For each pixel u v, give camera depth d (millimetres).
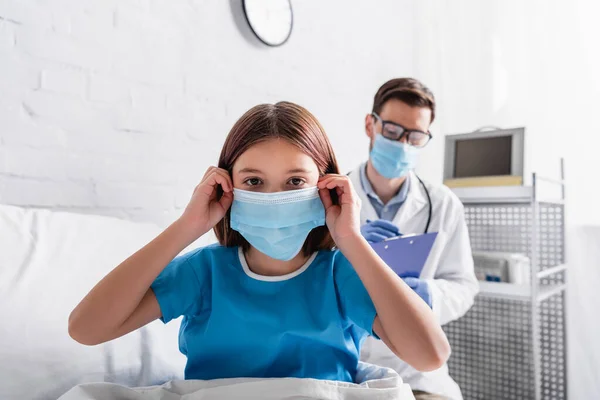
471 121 2281
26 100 1167
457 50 2332
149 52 1430
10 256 899
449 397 1208
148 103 1423
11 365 787
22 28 1161
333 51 2086
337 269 819
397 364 1280
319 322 757
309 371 758
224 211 783
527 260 1868
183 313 781
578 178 1951
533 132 2076
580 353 1897
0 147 1123
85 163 1275
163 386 757
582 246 1906
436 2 2412
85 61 1280
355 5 2207
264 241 753
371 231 1252
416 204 1500
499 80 2203
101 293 695
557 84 2025
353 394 706
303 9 1952
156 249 725
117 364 917
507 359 2047
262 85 1778
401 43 2465
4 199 1128
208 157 1591
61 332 862
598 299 1869
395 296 707
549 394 1937
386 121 1429
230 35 1670
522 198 1681
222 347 762
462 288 1422
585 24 1970
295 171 741
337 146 2100
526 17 2123
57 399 777
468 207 2049
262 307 760
